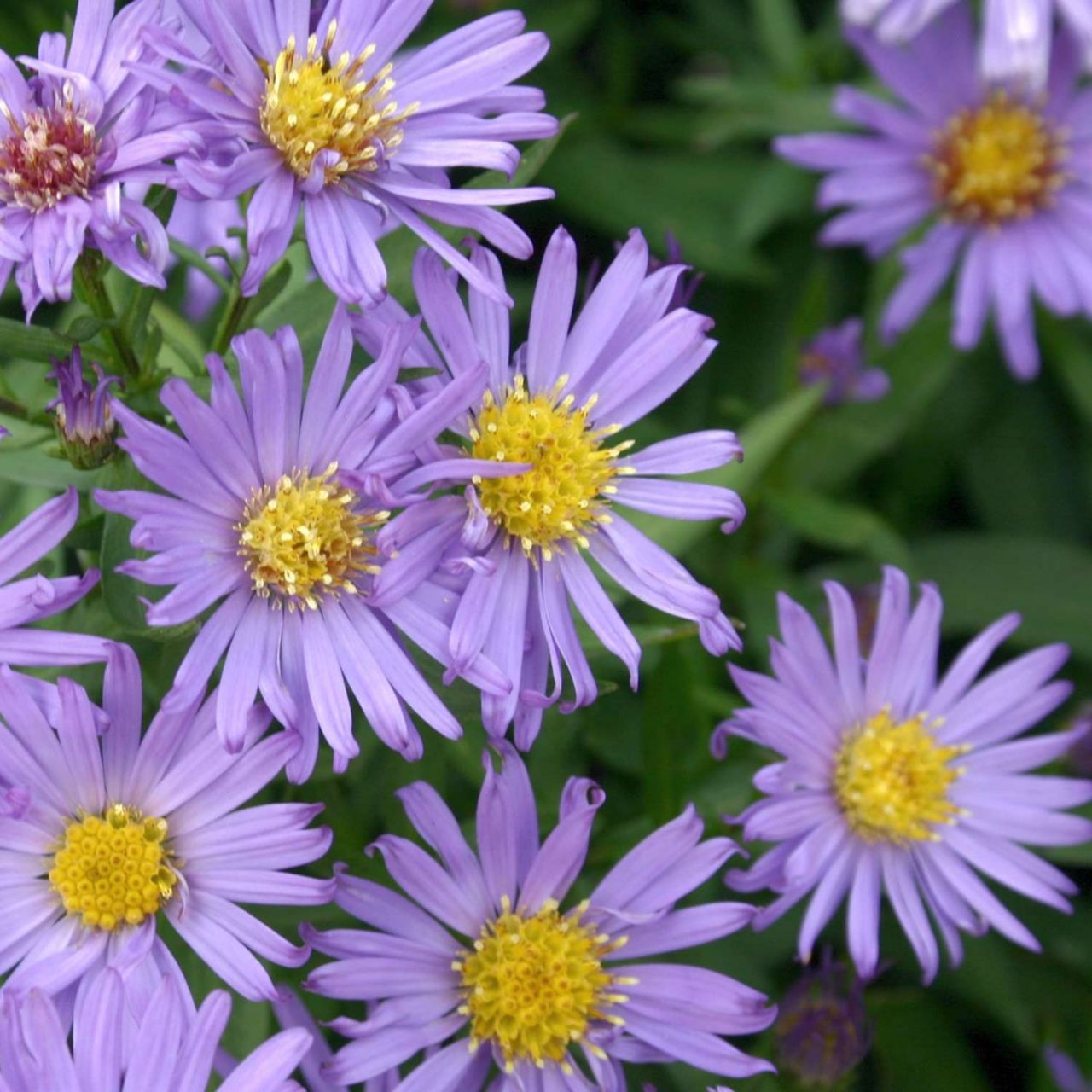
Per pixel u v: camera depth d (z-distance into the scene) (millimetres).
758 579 519
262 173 420
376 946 427
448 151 426
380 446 417
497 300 419
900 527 550
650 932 436
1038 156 542
